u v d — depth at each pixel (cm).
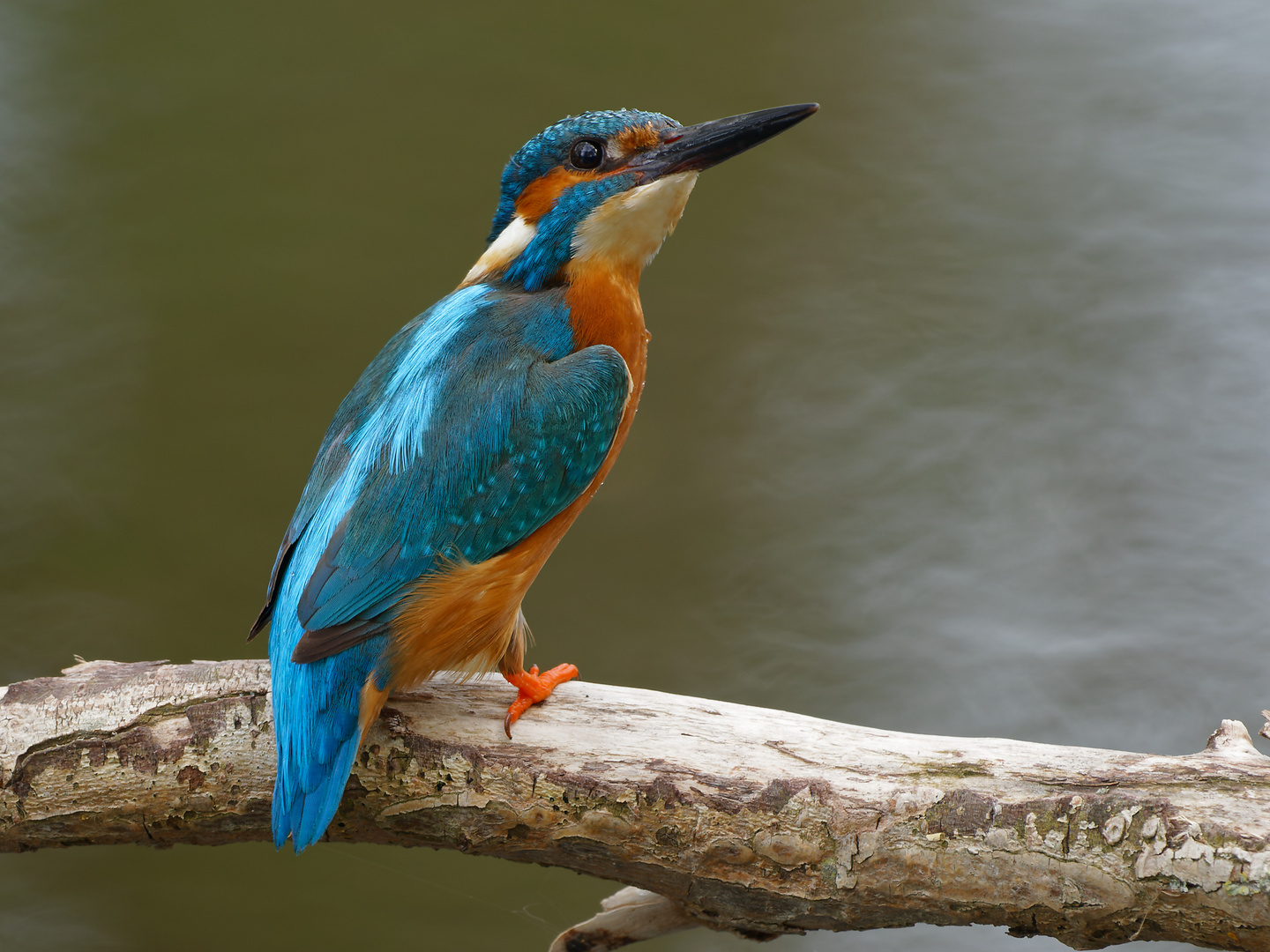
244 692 667
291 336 1581
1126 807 571
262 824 673
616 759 643
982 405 1528
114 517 1357
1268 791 568
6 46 2041
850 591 1304
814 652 1227
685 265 1725
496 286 783
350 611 643
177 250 1716
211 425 1475
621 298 759
